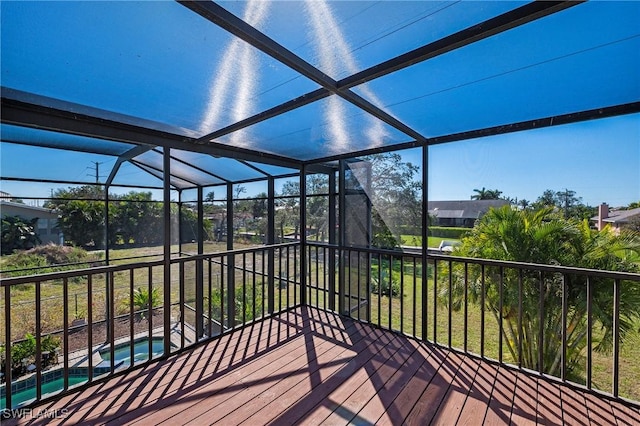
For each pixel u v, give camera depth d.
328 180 4.61
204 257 2.96
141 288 9.33
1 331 6.82
